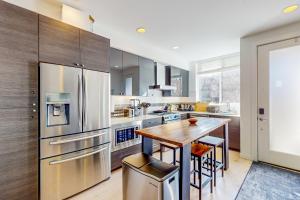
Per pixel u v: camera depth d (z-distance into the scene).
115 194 2.07
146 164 1.61
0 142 1.52
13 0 1.90
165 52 4.29
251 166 2.82
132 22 2.69
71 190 1.98
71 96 1.96
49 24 1.83
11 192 1.58
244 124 3.17
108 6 2.21
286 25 2.67
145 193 1.46
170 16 2.48
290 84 2.68
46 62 1.80
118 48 3.12
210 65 5.00
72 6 2.21
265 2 2.09
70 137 1.96
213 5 2.17
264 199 1.94
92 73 2.19
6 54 1.54
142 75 3.63
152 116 3.48
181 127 2.12
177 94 4.81
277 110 2.82
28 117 1.68
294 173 2.55
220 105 4.54
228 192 2.09
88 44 2.21
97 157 2.24
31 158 1.70
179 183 1.56
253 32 2.99
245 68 3.15
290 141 2.71
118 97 3.38
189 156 1.65
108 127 2.40
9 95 1.56
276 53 2.80
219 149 3.76
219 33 3.09
